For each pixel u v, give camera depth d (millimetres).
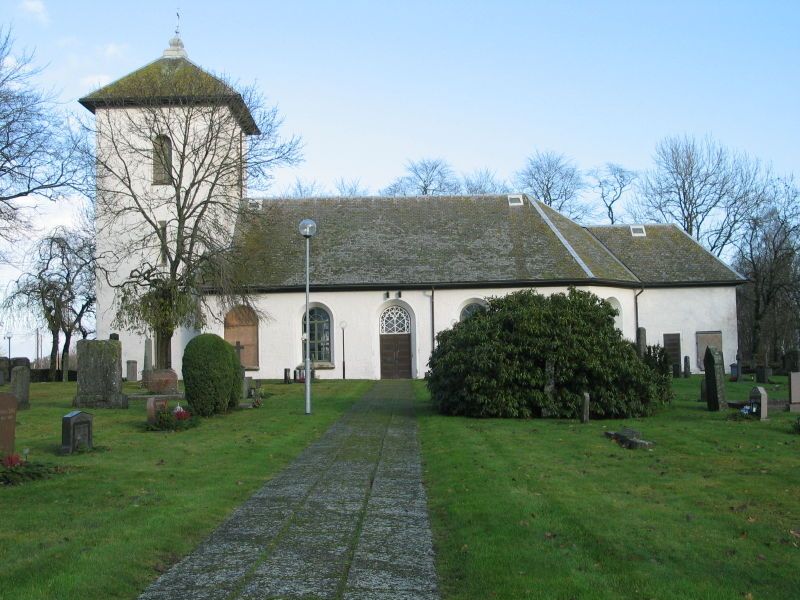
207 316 35031
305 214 39531
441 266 35938
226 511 9055
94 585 6211
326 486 10578
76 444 13391
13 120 24594
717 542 7480
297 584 6383
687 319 39031
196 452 13547
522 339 18875
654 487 10148
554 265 35750
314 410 21141
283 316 35562
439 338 20531
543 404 18562
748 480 10586
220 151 33094
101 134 31625
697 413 19312
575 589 6062
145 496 9672
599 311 19641
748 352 57438
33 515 8586
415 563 6980
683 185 54938
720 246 53312
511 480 10531
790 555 7094
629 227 44000
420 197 40875
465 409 19234
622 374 18562
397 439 15438
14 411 11859
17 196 25172
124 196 35062
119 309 31609
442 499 9664
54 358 41812
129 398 23281
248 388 24484
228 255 30953
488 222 38906
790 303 50125
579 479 10688
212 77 33688
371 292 35500
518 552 7062
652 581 6262
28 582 6258
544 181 62344
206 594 6137
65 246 39500
